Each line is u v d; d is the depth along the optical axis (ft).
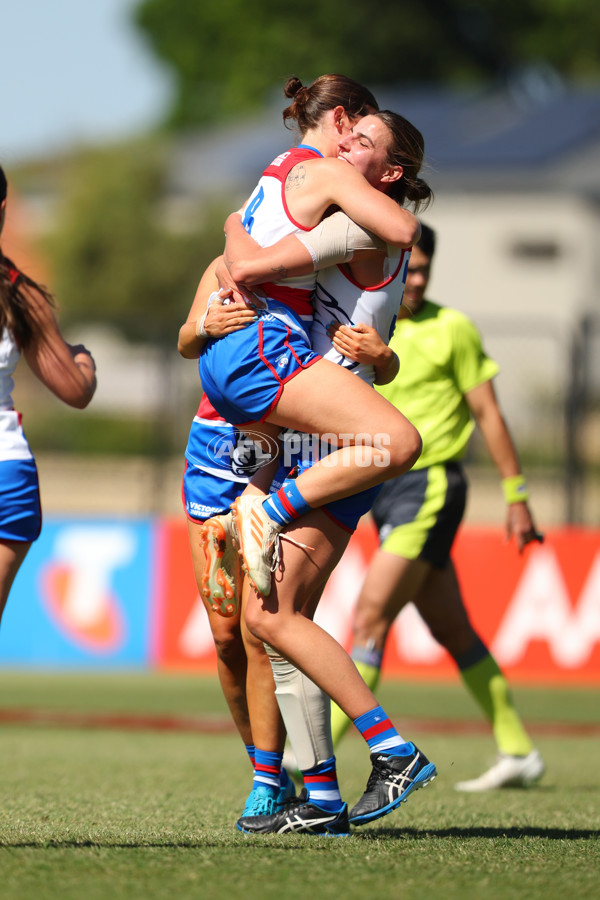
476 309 383.04
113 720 88.33
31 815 41.93
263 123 513.45
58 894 27.53
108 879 29.09
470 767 67.72
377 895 28.17
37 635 123.54
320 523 35.99
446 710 98.12
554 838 38.63
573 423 126.31
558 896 28.48
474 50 533.96
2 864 30.45
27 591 123.95
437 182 383.45
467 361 57.21
